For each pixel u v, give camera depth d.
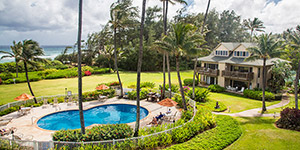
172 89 31.03
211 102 27.03
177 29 18.70
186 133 14.70
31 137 15.50
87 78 49.00
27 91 33.88
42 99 25.61
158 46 20.16
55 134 13.35
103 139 13.23
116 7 27.00
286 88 37.91
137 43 64.31
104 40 71.81
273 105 26.25
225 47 38.41
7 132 16.05
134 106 25.19
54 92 33.50
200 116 17.83
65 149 11.96
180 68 69.56
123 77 50.94
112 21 27.89
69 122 19.91
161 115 18.62
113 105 25.72
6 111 21.09
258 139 14.83
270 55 22.47
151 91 30.25
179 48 19.52
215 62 38.16
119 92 29.95
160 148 13.41
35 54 24.69
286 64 32.12
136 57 63.00
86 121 20.25
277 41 22.58
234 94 33.22
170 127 15.60
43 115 20.97
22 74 46.75
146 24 70.56
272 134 15.65
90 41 73.75
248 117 20.81
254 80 32.84
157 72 62.97
